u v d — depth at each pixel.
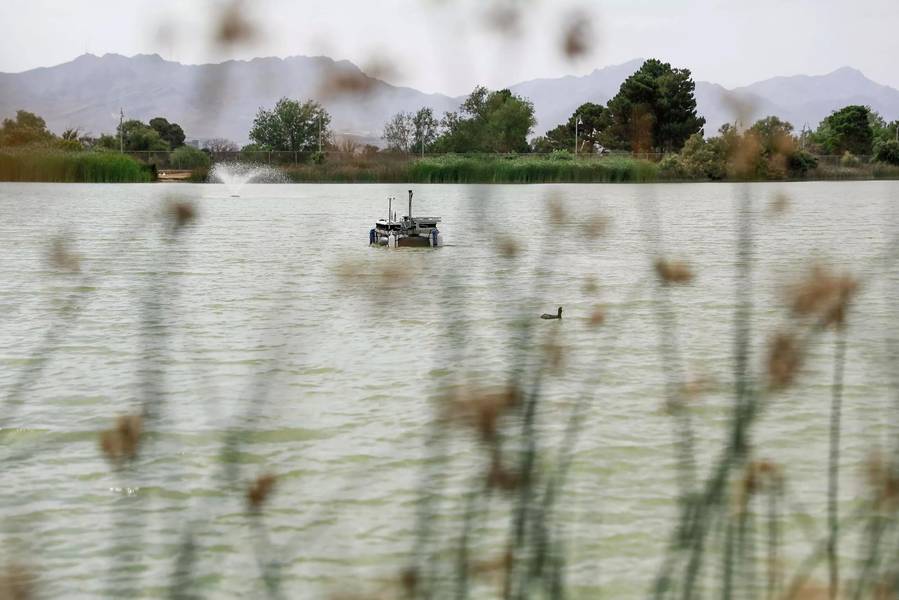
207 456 32.88
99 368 46.56
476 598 16.50
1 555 24.83
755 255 93.69
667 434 34.53
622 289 71.06
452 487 28.66
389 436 35.09
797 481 29.31
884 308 58.72
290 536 25.91
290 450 33.69
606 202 187.88
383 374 44.75
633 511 26.98
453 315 58.28
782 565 21.47
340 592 21.72
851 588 17.58
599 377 41.28
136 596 22.62
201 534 26.30
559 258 87.75
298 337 53.84
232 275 80.81
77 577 23.62
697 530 16.70
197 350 50.81
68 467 32.06
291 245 108.19
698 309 62.69
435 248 104.44
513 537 16.30
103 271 82.31
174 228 11.78
